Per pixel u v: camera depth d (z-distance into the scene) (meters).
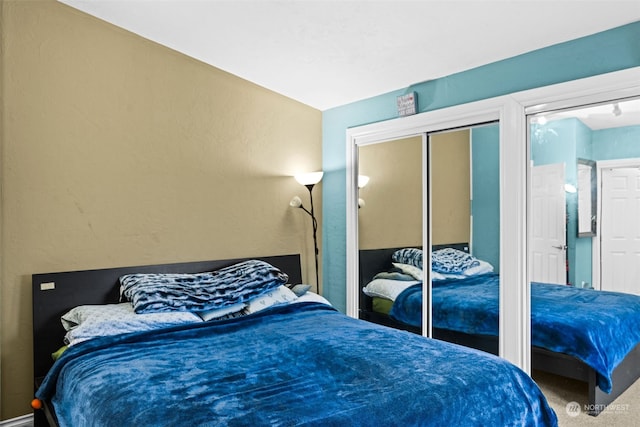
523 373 1.98
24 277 2.57
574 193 2.61
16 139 2.53
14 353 2.54
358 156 3.88
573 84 2.53
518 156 2.76
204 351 2.20
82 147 2.78
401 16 2.52
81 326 2.35
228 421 1.42
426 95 3.32
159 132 3.12
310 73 3.41
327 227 4.09
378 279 3.70
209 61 3.32
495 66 2.91
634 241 2.42
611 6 2.23
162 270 3.11
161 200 3.13
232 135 3.52
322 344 2.25
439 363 1.94
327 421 1.42
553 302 2.70
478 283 3.03
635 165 2.40
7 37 2.50
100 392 1.75
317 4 2.49
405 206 3.49
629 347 2.42
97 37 2.84
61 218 2.70
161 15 2.74
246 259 3.60
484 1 2.30
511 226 2.79
